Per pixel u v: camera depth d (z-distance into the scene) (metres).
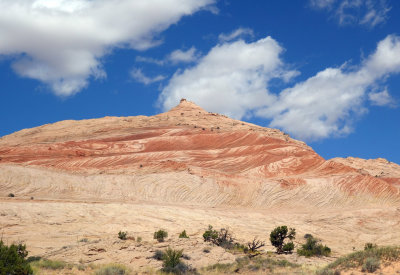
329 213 67.19
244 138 118.12
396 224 61.28
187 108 170.88
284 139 124.06
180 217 54.38
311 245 36.59
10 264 17.66
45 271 19.53
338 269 19.70
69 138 128.88
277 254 34.28
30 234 36.50
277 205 73.25
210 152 108.56
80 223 44.53
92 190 72.56
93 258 22.94
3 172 72.88
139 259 23.36
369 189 79.75
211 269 23.55
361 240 52.94
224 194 75.50
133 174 81.88
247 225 55.22
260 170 92.62
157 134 125.25
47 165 89.94
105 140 119.06
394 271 18.20
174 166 87.56
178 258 23.06
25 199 59.50
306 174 90.31
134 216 51.16
